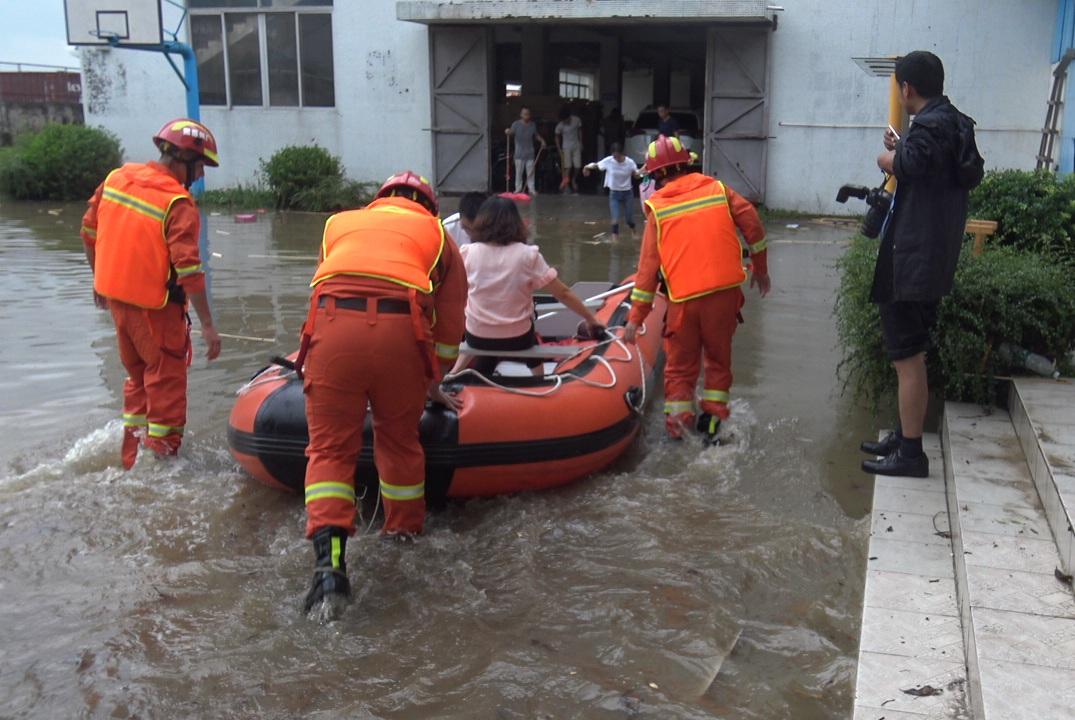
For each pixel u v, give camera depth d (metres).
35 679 3.21
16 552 4.11
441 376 4.24
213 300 9.34
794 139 17.66
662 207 5.29
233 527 4.42
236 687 3.18
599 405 4.95
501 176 20.36
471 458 4.53
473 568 4.06
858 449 5.36
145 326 4.90
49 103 32.22
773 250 13.30
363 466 4.52
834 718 3.02
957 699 2.89
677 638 3.49
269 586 3.88
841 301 6.64
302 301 9.30
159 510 4.57
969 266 5.34
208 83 20.45
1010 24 16.05
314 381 3.82
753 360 7.17
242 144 20.52
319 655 3.39
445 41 19.16
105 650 3.39
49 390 6.36
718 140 18.00
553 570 4.03
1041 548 3.56
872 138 17.25
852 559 4.06
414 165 19.91
